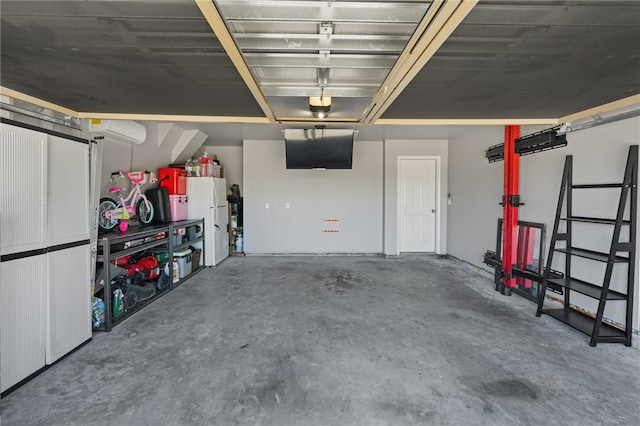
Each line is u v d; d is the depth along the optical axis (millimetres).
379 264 5508
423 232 6211
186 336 2732
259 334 2770
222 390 1973
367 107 2865
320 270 5082
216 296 3809
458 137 5559
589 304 3016
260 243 6238
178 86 2287
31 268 2100
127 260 3664
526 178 3750
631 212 2506
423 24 1406
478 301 3613
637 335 2568
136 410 1787
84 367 2238
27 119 2596
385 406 1818
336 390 1970
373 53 1759
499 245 4059
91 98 2586
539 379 2070
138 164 4477
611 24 1426
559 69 1960
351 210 6266
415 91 2393
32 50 1698
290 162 5344
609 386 1987
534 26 1456
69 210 2410
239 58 1731
